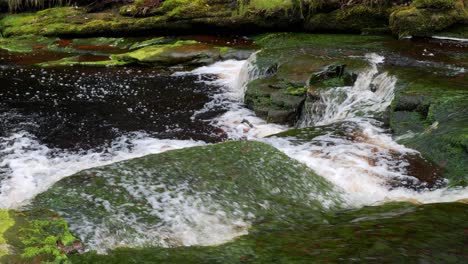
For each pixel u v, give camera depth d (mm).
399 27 12570
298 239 3596
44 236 3572
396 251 3141
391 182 5254
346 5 13711
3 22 17734
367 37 13016
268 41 13664
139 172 4789
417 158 5762
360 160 5715
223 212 4238
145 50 12672
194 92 10023
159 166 4941
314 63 9320
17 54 13859
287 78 8883
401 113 6812
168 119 8461
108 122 8281
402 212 3973
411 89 7152
